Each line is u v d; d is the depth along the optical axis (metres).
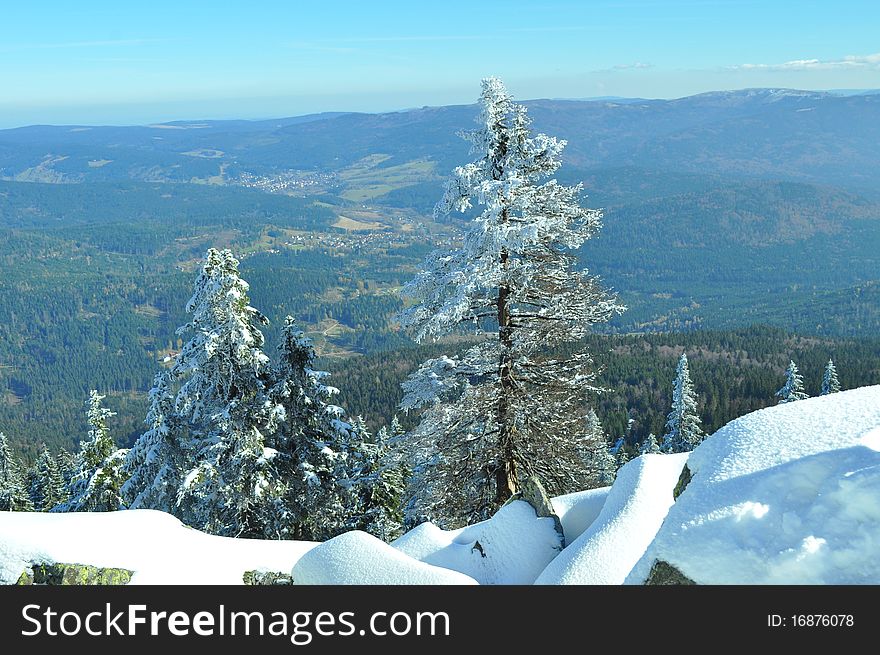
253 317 21.58
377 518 25.38
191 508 23.06
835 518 6.46
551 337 16.27
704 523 7.05
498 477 17.02
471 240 15.52
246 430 20.80
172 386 21.78
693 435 54.00
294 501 22.66
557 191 15.82
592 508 11.61
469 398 16.12
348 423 23.67
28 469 69.12
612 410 102.75
